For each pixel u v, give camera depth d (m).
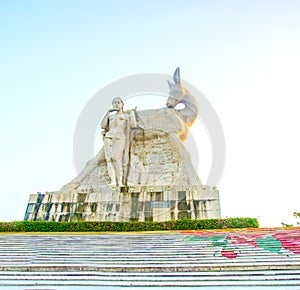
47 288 5.52
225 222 14.13
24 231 14.84
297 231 11.18
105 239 10.72
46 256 8.02
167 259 7.30
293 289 5.12
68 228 14.84
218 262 6.86
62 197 17.89
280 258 7.07
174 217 16.09
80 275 6.35
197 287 5.43
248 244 8.79
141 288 5.46
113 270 6.59
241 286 5.39
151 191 17.17
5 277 6.27
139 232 13.08
